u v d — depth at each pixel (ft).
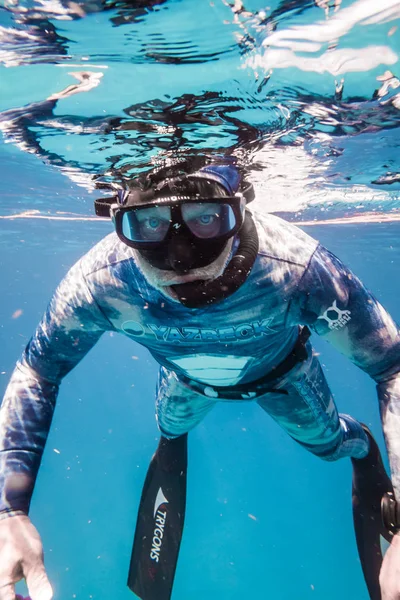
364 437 3.94
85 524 7.58
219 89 2.70
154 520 4.14
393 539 2.12
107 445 11.46
